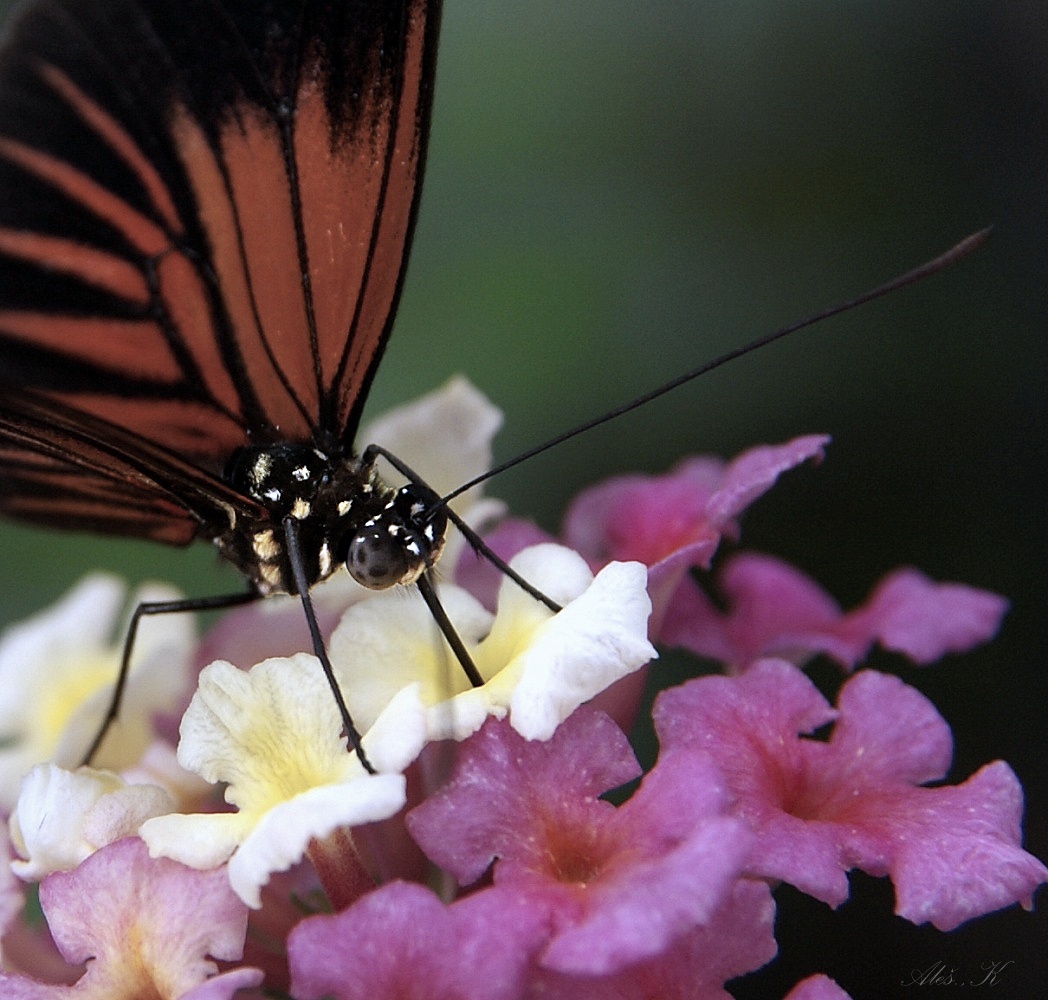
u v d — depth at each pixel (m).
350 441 0.17
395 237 0.17
